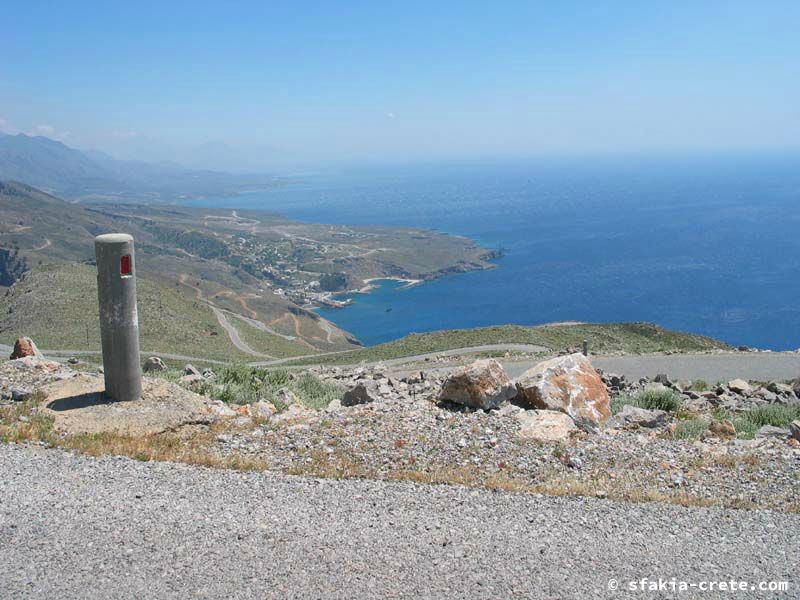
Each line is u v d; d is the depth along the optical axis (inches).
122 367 408.8
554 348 2068.2
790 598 228.2
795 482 353.1
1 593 204.7
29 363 518.0
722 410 647.1
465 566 235.1
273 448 370.3
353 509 280.2
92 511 262.7
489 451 376.5
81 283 5147.6
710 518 293.3
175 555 231.9
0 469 299.9
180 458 337.7
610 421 499.5
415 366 1397.6
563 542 258.8
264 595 210.8
